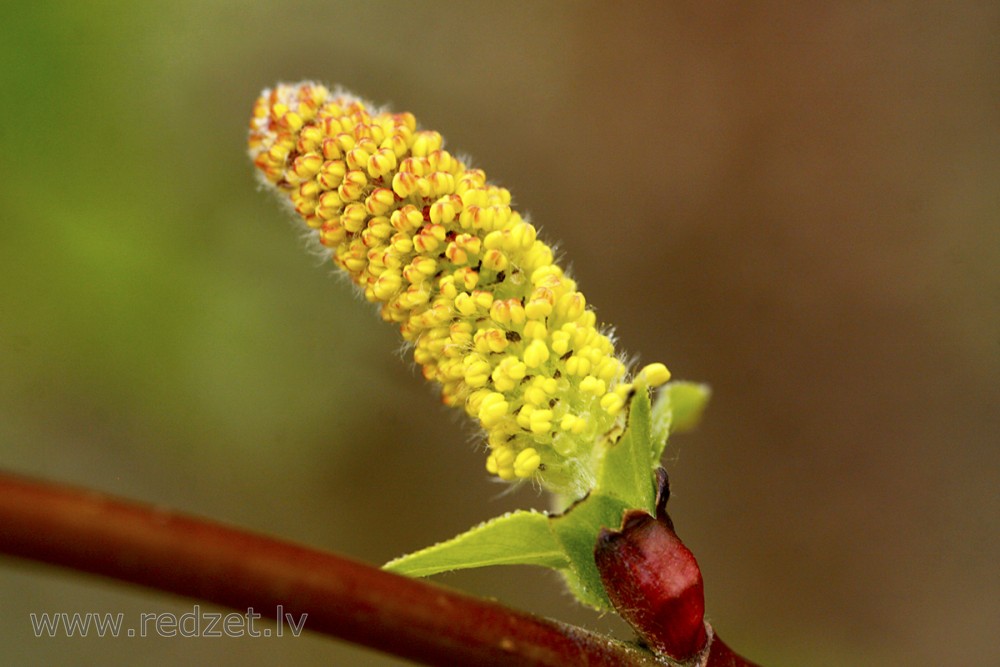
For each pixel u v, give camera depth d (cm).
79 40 28
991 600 38
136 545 21
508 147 42
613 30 42
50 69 28
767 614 39
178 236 30
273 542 21
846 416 40
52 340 29
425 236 23
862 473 40
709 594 39
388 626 22
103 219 29
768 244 41
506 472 23
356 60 40
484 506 37
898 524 39
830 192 41
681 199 41
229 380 31
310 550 22
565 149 42
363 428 34
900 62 41
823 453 40
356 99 24
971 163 40
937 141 41
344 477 35
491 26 42
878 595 39
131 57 29
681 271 41
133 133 29
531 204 42
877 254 40
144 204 29
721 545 39
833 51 41
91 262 29
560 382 23
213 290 31
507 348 23
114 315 29
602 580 23
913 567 39
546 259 23
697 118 42
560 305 23
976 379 39
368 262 23
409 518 36
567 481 23
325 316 33
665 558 23
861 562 39
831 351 40
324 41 38
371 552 36
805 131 41
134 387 30
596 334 23
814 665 38
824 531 39
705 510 40
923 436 39
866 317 40
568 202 42
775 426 40
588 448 23
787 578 39
